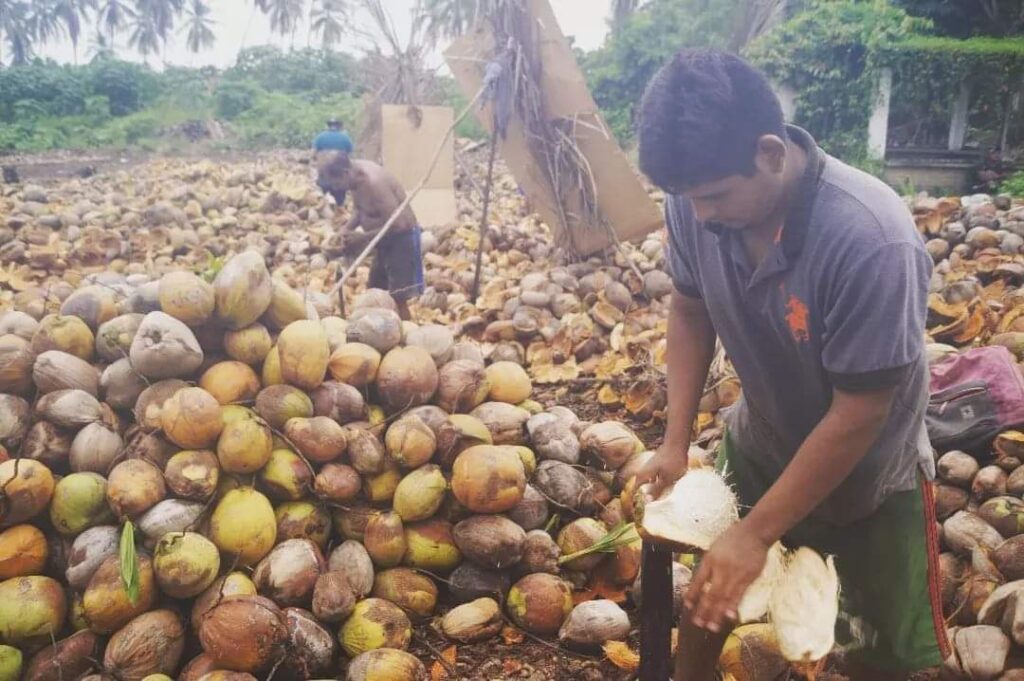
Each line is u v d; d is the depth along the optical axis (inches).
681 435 94.0
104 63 1273.4
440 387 142.2
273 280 136.3
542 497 132.6
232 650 100.9
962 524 129.1
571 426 146.3
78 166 782.5
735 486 100.8
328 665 110.2
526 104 267.0
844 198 68.0
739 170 64.6
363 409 132.7
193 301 124.6
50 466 119.6
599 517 138.6
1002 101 660.7
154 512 112.3
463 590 123.0
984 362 148.6
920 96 630.5
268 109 1134.4
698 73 63.2
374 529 122.0
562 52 265.4
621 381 210.1
